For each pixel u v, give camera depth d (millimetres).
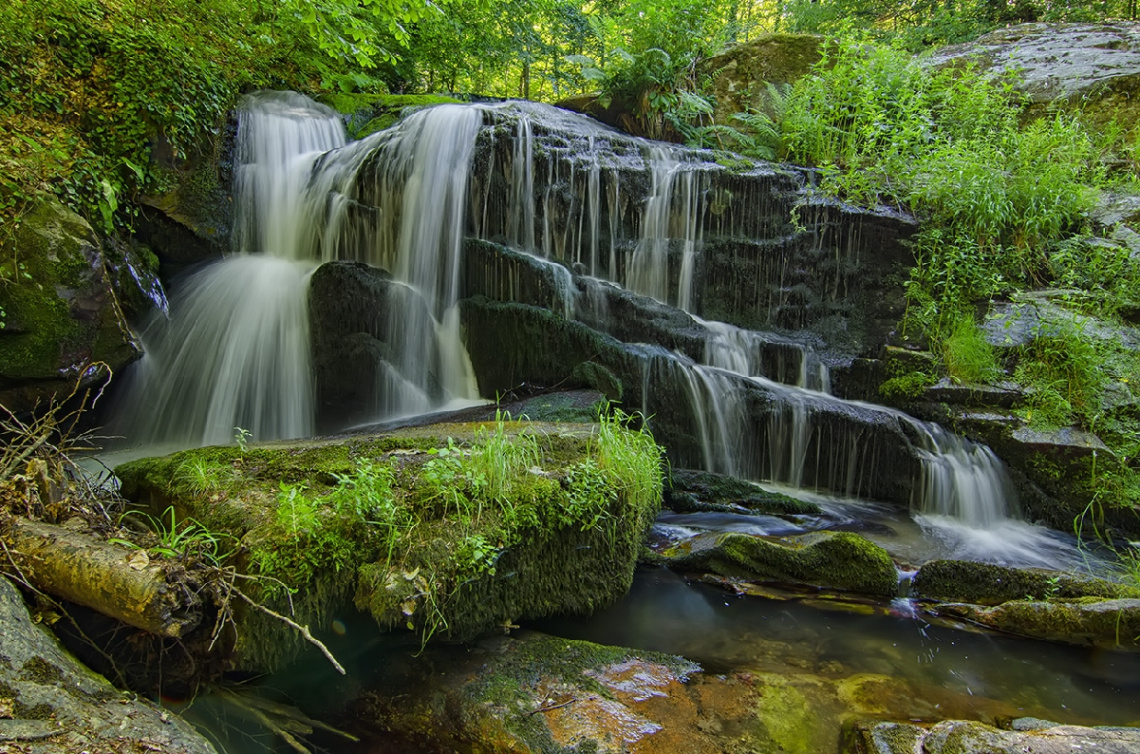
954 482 5152
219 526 2553
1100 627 3182
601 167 7066
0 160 4711
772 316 7035
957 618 3541
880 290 6688
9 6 5629
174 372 5957
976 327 5898
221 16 8336
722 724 2518
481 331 6258
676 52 9391
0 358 4195
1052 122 7809
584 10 15156
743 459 5863
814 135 8297
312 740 2336
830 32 14250
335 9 7148
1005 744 2242
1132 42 8922
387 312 6113
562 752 2295
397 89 12023
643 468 3682
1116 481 4832
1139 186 7059
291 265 6773
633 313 6465
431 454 3328
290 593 2311
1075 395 5316
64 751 1584
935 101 8492
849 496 5586
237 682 2451
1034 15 12828
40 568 2234
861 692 2803
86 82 6035
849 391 6301
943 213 6621
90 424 5266
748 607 3609
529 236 6992
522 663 2777
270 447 3537
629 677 2766
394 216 6832
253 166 7387
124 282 5570
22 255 4320
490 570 2734
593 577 3363
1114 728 2338
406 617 2494
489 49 12125
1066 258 6246
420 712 2488
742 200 7117
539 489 3061
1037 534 4902
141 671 2295
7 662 1793
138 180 6168
